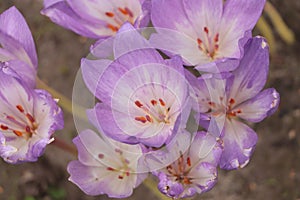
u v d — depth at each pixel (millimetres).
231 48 657
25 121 658
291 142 865
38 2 975
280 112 872
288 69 879
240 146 649
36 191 923
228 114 656
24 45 666
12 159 647
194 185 629
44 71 954
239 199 866
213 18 653
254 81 650
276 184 862
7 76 645
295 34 888
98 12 662
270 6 866
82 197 914
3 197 927
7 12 663
